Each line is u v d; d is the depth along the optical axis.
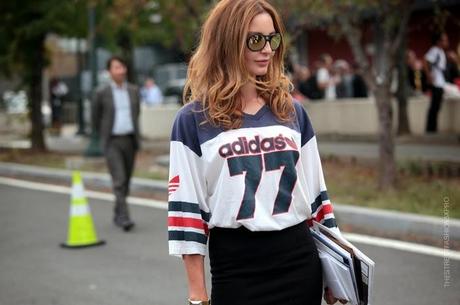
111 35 37.84
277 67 6.53
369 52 47.91
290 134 6.34
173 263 15.78
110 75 19.70
